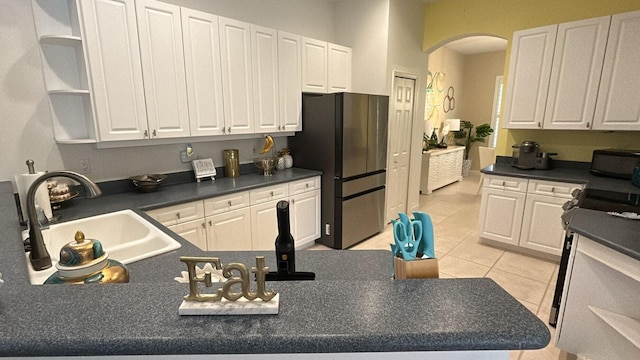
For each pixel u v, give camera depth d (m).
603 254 1.54
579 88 2.87
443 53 6.47
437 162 5.91
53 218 1.81
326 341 0.58
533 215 3.05
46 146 2.18
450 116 7.16
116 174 2.50
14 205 1.60
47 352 0.56
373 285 0.75
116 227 1.94
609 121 2.78
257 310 0.64
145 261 1.25
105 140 2.14
